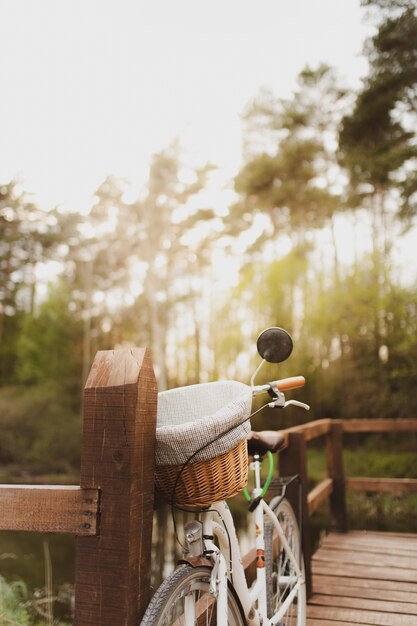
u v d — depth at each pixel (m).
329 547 4.90
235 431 1.70
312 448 21.70
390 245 20.73
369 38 18.75
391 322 19.14
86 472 1.51
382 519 10.49
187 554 1.79
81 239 33.41
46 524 1.50
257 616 2.05
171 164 30.94
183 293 34.50
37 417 27.47
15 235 31.78
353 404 20.12
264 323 23.39
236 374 24.52
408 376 18.72
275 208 26.62
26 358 33.22
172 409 1.99
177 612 1.80
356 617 3.29
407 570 4.20
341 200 24.23
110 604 1.43
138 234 32.62
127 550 1.44
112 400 1.52
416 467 16.58
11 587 5.37
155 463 1.65
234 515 10.18
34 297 37.81
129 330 36.38
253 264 27.06
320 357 21.78
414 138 20.12
